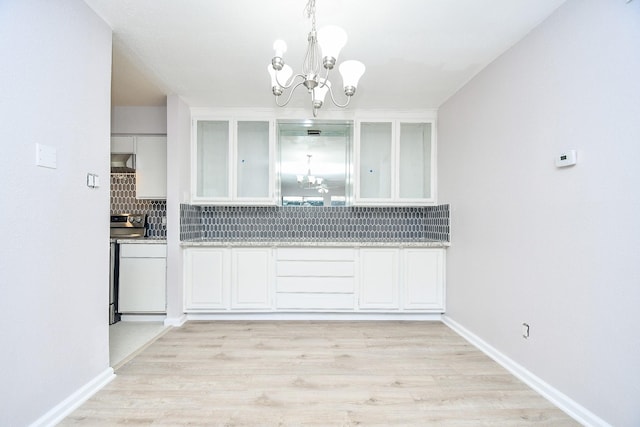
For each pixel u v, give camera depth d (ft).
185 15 5.96
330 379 6.50
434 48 7.12
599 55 4.91
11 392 4.31
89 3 5.63
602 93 4.86
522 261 6.59
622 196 4.56
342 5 5.64
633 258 4.42
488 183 7.84
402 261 10.38
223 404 5.59
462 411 5.45
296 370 6.88
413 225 12.12
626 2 4.52
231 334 9.11
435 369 6.98
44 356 4.83
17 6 4.38
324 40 4.42
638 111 4.37
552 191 5.81
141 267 10.13
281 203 12.09
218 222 12.05
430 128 11.17
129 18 6.07
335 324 10.09
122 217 11.44
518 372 6.63
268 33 6.54
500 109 7.37
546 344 5.93
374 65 7.89
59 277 5.12
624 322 4.53
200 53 7.37
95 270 5.95
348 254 10.41
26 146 4.52
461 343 8.49
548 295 5.89
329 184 12.14
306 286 10.38
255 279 10.36
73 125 5.40
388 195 11.44
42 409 4.79
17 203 4.40
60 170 5.13
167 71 8.27
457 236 9.48
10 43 4.29
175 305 9.84
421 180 11.51
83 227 5.64
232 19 6.08
